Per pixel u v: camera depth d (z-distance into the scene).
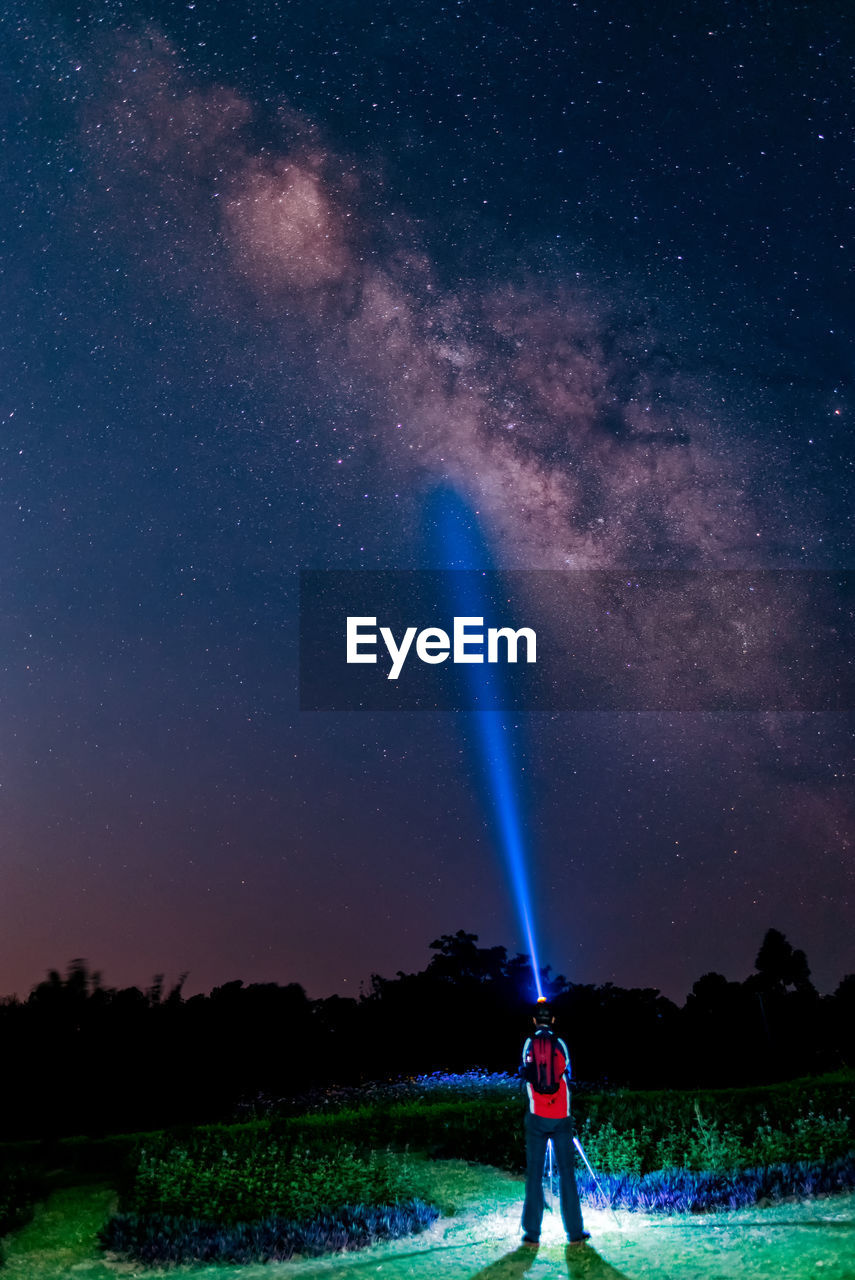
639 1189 10.43
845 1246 7.93
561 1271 8.02
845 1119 11.77
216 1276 8.73
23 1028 19.14
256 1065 21.66
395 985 26.97
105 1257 9.42
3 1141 16.11
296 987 24.58
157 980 20.97
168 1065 19.83
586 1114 13.60
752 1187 9.97
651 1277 7.65
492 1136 13.28
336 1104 18.36
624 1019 26.58
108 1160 12.86
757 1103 14.01
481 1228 9.72
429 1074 22.02
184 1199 10.59
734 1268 7.66
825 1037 24.67
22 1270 9.12
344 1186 10.80
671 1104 14.05
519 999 27.81
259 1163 11.69
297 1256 9.25
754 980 26.36
